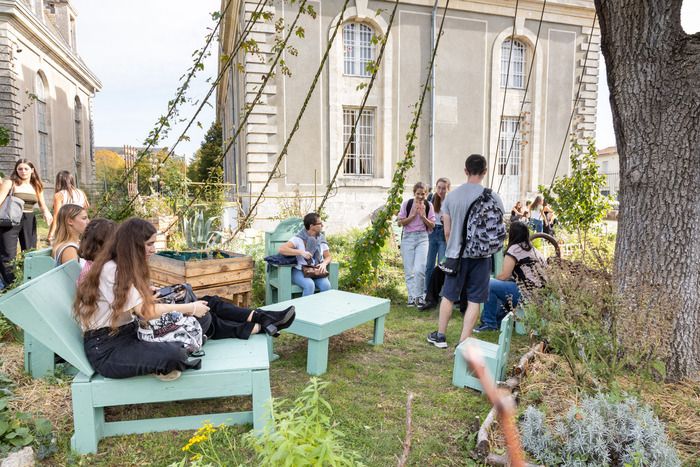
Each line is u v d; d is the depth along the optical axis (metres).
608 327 3.38
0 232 5.81
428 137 14.91
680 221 3.47
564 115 16.56
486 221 4.22
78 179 25.31
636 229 3.65
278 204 13.25
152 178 9.98
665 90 3.45
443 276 6.09
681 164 3.44
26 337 3.57
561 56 16.28
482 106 15.46
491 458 2.61
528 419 2.71
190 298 3.46
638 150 3.60
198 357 2.98
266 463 1.55
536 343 4.34
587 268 3.74
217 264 5.03
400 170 6.81
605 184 9.69
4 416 2.74
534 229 10.98
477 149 15.53
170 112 5.97
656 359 3.23
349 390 3.65
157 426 2.96
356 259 6.84
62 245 3.84
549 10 15.80
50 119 20.88
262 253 7.96
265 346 3.28
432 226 6.15
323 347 3.95
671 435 2.81
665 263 3.51
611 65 3.72
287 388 3.66
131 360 2.68
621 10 3.54
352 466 1.72
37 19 18.16
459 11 14.85
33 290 2.62
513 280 5.17
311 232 5.73
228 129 27.19
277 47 5.44
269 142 13.27
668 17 3.37
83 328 2.82
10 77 16.72
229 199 16.11
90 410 2.71
